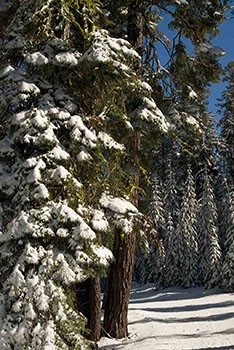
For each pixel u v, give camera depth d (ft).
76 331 18.22
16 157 20.59
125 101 28.07
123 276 32.30
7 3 24.98
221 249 115.24
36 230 18.40
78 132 20.17
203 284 115.85
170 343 31.24
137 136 31.53
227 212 114.83
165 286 120.47
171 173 127.95
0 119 21.49
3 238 18.76
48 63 21.13
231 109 101.86
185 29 34.09
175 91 33.17
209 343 31.96
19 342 17.15
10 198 20.39
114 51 21.21
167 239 123.65
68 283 18.20
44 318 17.78
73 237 18.62
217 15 32.50
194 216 119.96
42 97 21.02
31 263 18.16
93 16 23.97
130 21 34.19
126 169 30.25
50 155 19.75
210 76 34.09
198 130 32.04
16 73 21.04
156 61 34.24
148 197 33.81
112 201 22.20
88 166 21.63
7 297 18.40
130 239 32.32
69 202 19.48
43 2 21.62
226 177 115.44
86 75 22.21
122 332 32.30
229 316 48.52
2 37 24.31
